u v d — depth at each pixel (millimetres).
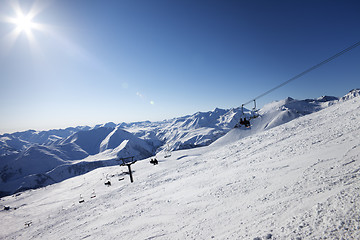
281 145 25828
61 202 97625
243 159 26094
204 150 95250
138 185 33062
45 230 21422
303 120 43438
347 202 6328
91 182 124188
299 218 6672
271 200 9602
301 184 10102
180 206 14562
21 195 149125
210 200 13656
